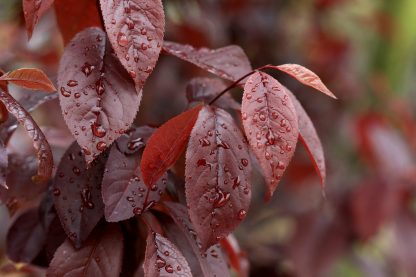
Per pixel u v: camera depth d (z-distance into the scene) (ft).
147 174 1.95
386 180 3.53
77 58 1.96
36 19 1.93
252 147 1.86
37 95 2.18
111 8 1.90
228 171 1.90
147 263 1.93
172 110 3.53
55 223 2.10
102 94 1.94
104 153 2.04
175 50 2.10
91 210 2.00
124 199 1.97
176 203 2.06
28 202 2.23
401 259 3.43
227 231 1.89
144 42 1.91
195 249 1.99
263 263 3.70
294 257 3.47
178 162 2.14
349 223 3.63
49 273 1.97
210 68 2.07
